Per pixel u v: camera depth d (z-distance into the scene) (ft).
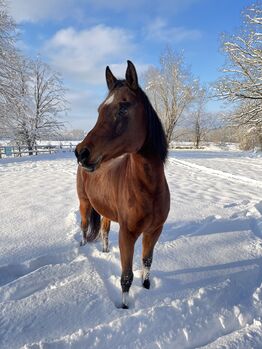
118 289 8.62
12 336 6.59
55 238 12.23
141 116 6.66
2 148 69.41
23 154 85.30
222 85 57.21
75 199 19.35
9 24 54.19
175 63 107.24
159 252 10.85
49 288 8.56
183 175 31.65
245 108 59.36
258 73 55.77
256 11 52.90
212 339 6.70
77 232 12.87
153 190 7.29
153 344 6.37
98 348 6.21
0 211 16.24
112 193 8.40
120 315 7.34
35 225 13.83
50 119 91.04
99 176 9.14
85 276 8.98
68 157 60.90
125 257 7.66
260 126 61.41
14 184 25.29
